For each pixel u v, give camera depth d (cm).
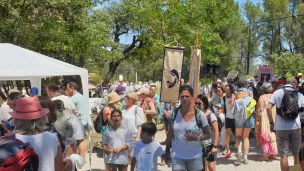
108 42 2341
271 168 776
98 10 2341
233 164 808
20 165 275
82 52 1872
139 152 526
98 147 905
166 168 775
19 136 288
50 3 1502
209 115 560
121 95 943
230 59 4881
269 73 1884
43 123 304
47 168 289
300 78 1250
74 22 1780
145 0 1823
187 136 461
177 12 1764
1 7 1405
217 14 2144
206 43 1988
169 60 791
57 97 637
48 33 1695
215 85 1088
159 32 1839
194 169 477
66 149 403
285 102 630
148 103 859
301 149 310
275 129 648
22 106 297
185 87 471
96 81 3934
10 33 1511
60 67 713
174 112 484
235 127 827
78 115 712
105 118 706
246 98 796
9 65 654
